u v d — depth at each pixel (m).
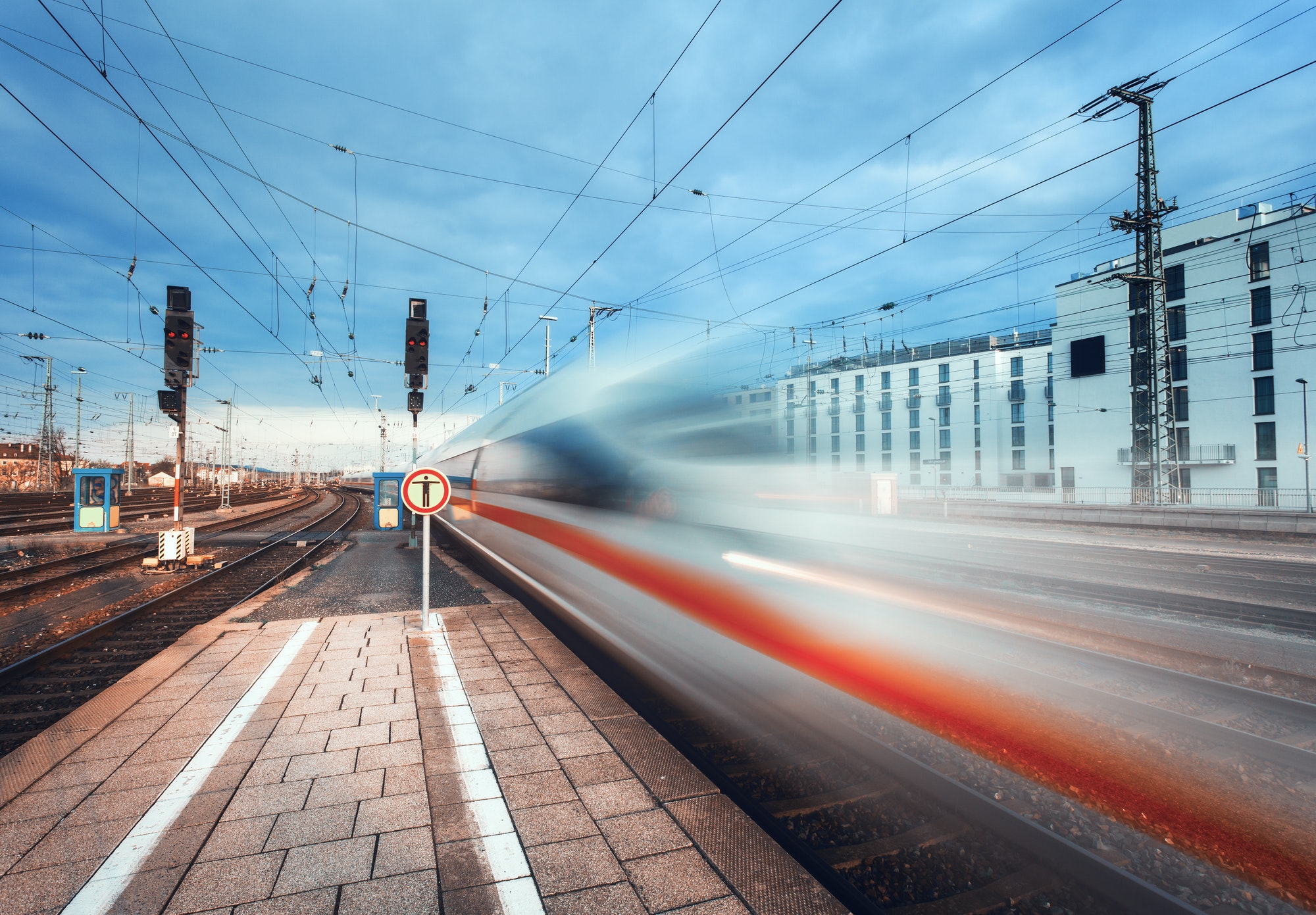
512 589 9.67
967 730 4.38
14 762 3.64
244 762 3.64
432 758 3.70
